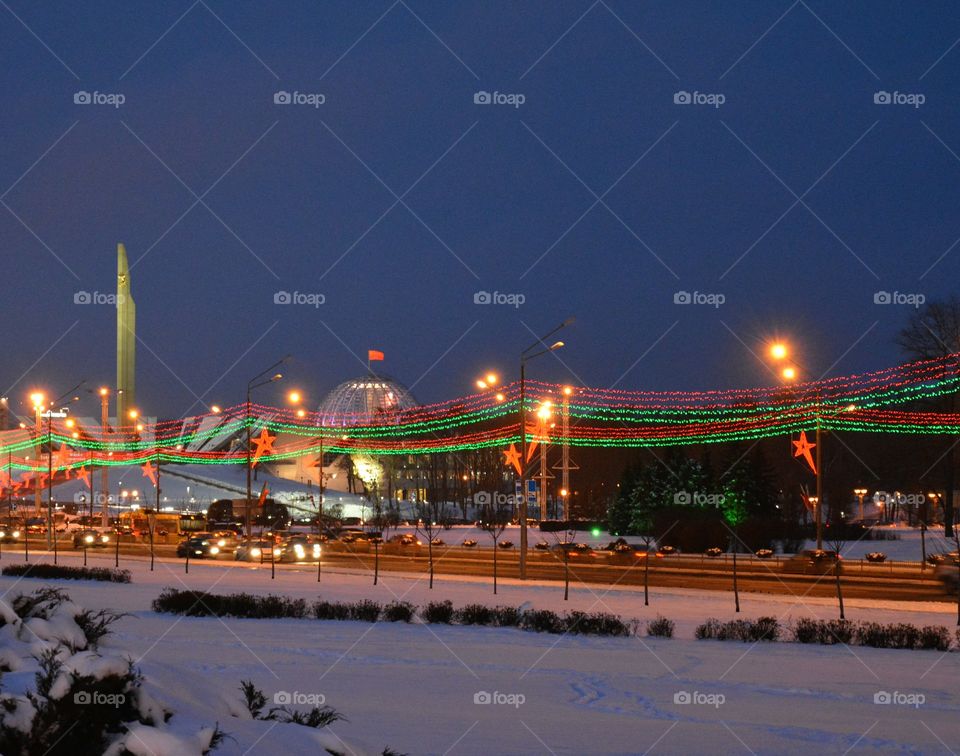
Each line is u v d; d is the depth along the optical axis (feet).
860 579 155.74
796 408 211.00
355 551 236.43
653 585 146.00
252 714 33.55
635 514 278.05
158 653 71.92
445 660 73.87
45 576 151.94
